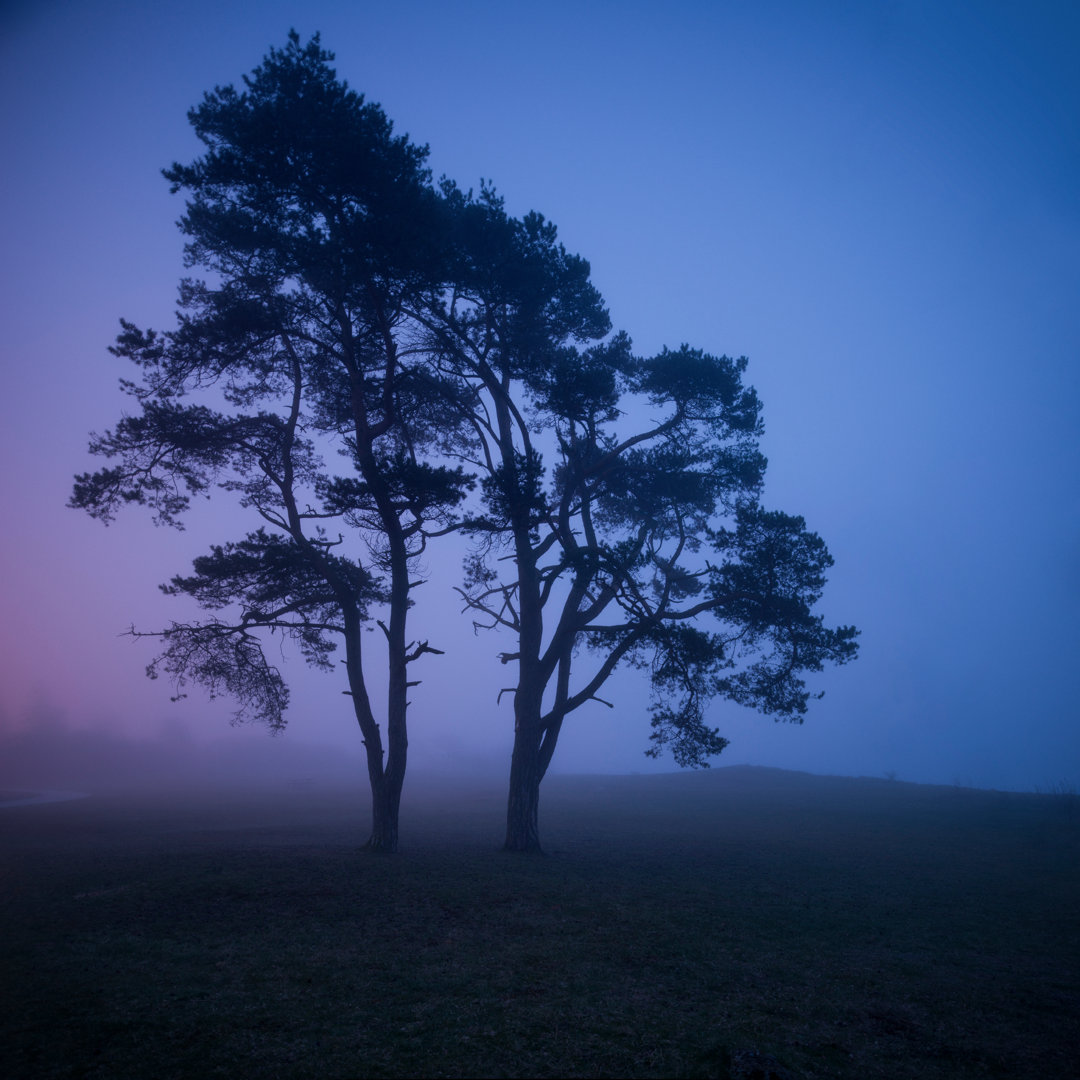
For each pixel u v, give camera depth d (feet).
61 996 30.89
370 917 44.86
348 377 78.23
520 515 66.95
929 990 35.45
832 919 49.44
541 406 75.77
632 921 46.39
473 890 52.85
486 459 81.92
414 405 80.23
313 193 65.46
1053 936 46.47
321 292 70.69
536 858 69.31
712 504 85.35
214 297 71.46
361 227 64.59
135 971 34.19
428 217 64.90
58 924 42.01
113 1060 25.36
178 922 42.70
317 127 62.08
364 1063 25.61
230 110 63.62
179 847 72.64
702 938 43.11
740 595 72.18
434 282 69.51
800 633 72.08
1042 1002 34.14
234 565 72.08
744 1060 25.80
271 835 86.17
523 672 77.51
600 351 78.43
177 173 63.77
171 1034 27.53
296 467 81.10
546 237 74.69
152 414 67.21
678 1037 28.48
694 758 74.59
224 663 76.33
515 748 76.23
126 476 69.97
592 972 36.11
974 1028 30.81
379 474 64.75
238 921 43.19
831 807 133.39
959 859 77.36
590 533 80.48
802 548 71.20
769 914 50.06
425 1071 25.17
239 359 72.49
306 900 48.16
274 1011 29.94
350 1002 31.17
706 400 77.77
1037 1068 27.09
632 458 82.12
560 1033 28.55
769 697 73.20
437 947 39.37
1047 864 74.43
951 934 46.42
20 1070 24.45
